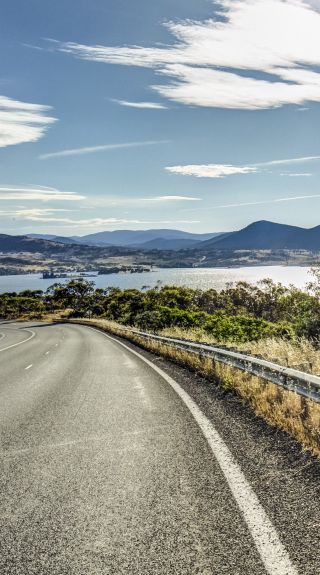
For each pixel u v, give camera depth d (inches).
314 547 131.2
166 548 134.8
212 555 129.9
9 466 217.2
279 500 162.9
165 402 358.9
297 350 507.2
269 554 128.7
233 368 435.5
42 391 445.4
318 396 233.8
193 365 561.3
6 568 127.8
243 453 217.8
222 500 165.9
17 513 163.6
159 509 161.3
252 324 1423.5
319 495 164.2
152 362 682.8
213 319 1563.7
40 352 970.1
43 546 139.1
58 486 188.2
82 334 1710.1
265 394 312.5
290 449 217.0
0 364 745.6
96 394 414.0
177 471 199.2
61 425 296.2
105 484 188.1
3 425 303.3
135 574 122.6
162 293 3501.5
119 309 3506.4
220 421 284.5
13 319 4252.0
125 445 243.6
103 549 135.9
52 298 5457.7
